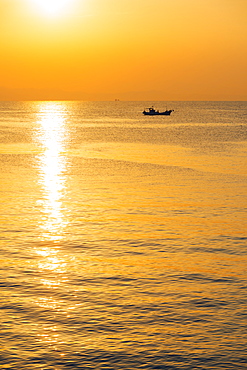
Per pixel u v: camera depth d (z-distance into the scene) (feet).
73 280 83.51
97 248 101.91
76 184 181.78
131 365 57.72
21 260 93.91
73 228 117.80
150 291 78.69
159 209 139.13
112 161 254.47
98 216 130.52
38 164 241.14
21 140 382.01
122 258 95.35
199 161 255.50
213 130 504.84
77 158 267.59
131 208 140.36
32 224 121.49
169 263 92.43
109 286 80.84
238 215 132.05
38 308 72.28
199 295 77.05
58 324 67.31
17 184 181.27
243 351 60.34
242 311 71.10
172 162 250.78
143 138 407.44
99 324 67.31
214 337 63.67
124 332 65.10
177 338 63.52
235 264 91.91
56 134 450.71
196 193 164.04
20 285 81.15
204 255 97.35
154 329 65.92
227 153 295.69
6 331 65.31
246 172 215.51
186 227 119.14
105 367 57.36
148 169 224.33
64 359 58.90
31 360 58.70
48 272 87.25
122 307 72.64
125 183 184.65
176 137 417.28
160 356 59.47
